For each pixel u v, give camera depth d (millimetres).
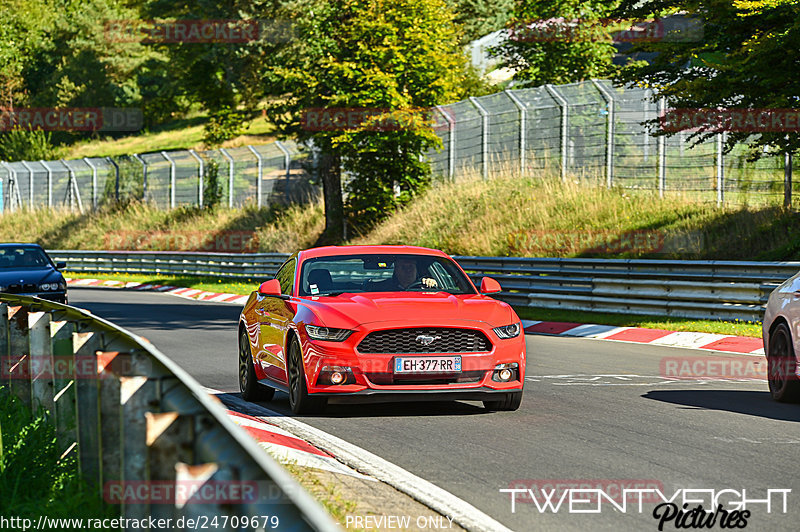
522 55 86438
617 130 52750
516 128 58594
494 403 16391
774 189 45156
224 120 92688
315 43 60844
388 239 59562
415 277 17641
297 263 18156
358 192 64438
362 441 13820
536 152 57344
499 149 59656
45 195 98312
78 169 95438
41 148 140500
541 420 15445
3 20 155000
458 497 10500
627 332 30453
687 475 11461
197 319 37531
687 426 14812
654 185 50906
